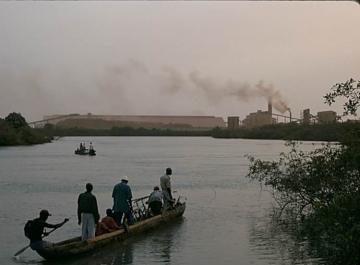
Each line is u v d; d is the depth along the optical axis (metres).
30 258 17.88
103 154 118.69
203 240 20.75
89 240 18.06
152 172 64.06
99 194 40.19
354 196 12.65
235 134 199.38
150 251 18.73
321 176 16.83
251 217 26.98
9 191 42.53
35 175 59.75
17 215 29.20
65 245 17.31
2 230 24.16
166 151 136.62
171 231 22.80
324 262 16.38
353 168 13.96
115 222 20.64
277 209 29.34
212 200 35.22
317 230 13.93
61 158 98.75
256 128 136.50
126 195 21.23
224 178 54.16
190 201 34.69
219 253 18.42
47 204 34.03
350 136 13.77
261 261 17.16
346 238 11.72
